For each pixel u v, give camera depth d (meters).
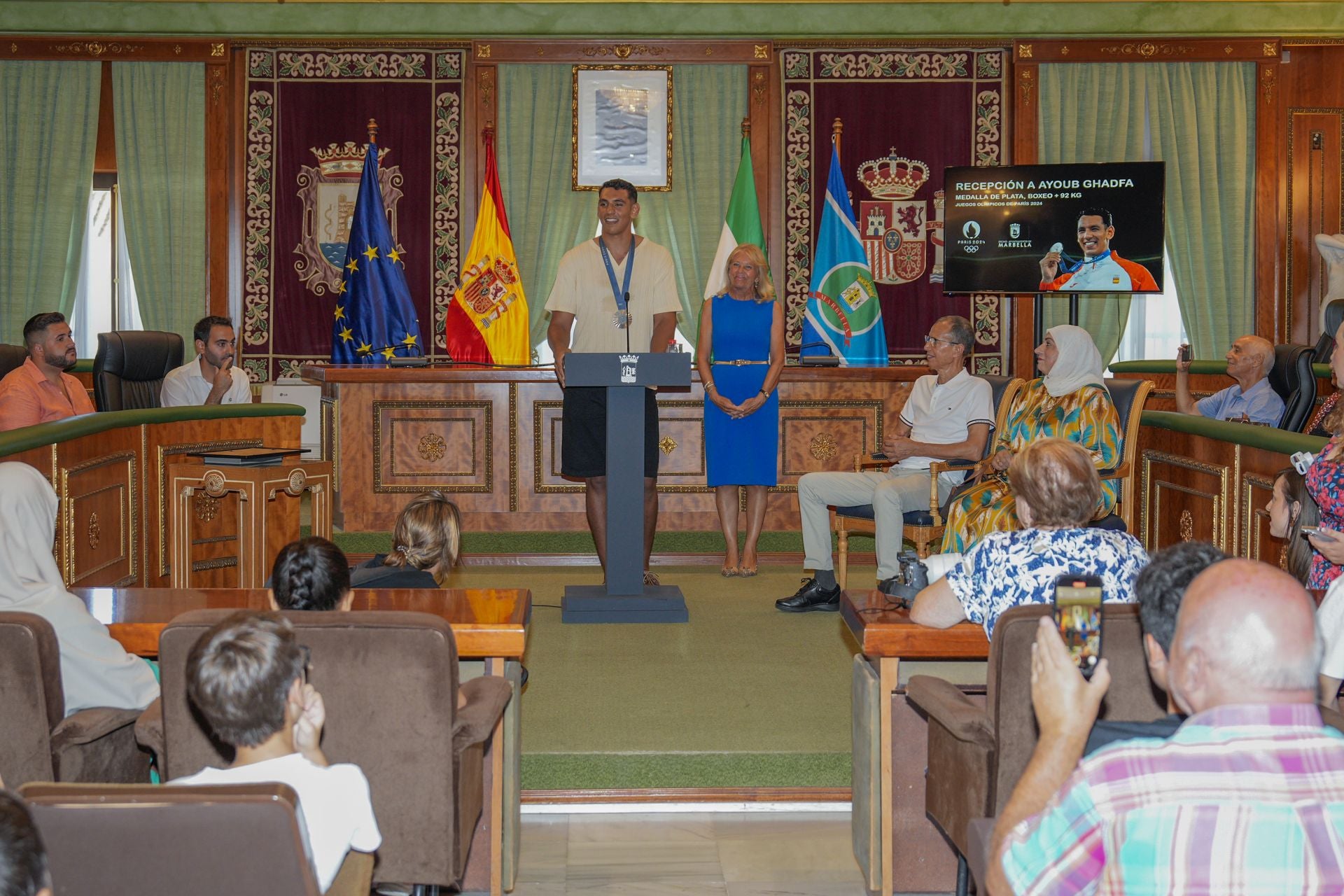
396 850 2.28
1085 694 1.60
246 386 6.23
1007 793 2.21
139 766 2.61
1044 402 4.84
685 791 3.47
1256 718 1.33
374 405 6.46
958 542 4.65
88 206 8.46
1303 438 3.56
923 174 8.41
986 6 8.25
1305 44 8.42
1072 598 1.85
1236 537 4.09
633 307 5.30
